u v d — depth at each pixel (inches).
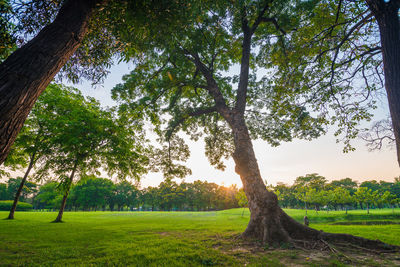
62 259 269.0
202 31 566.3
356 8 353.4
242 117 499.2
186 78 571.8
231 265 231.6
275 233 355.6
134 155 890.1
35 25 201.9
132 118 636.7
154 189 4264.3
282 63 493.0
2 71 92.4
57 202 3302.2
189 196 4042.8
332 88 439.8
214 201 4037.9
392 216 1395.2
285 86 461.4
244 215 1567.4
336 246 309.7
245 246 335.0
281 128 641.0
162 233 500.4
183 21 208.7
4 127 85.9
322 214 1644.9
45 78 104.3
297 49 425.7
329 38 389.1
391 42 177.8
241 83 535.5
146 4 176.4
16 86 91.0
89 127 800.3
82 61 244.2
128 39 217.6
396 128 164.9
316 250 299.1
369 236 416.8
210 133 768.3
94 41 235.8
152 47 257.1
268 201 392.2
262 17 524.4
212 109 582.6
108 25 212.7
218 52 622.2
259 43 599.2
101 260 256.8
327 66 451.8
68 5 127.0
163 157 684.1
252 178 425.1
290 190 3735.2
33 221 813.9
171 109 685.9
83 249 325.1
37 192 3887.8
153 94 601.0
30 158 962.7
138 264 235.1
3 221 753.0
